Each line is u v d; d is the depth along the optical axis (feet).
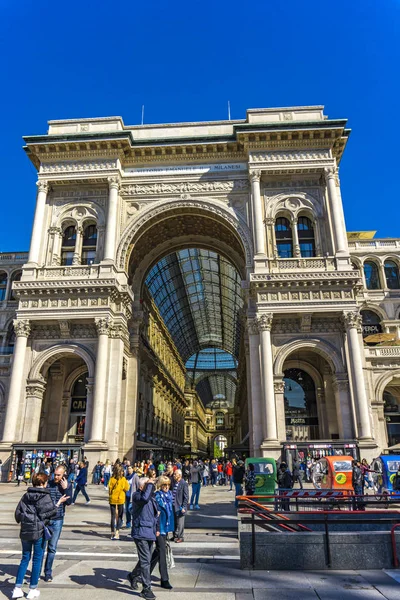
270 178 125.80
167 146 127.34
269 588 25.93
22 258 171.22
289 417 124.36
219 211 124.67
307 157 124.26
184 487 41.78
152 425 172.65
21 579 24.02
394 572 29.43
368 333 151.33
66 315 111.34
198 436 383.24
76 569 30.53
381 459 68.18
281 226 125.70
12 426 104.42
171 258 187.52
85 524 50.55
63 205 126.82
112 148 126.52
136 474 49.60
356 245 160.66
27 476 98.84
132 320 132.67
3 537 43.11
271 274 111.86
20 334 110.93
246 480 63.62
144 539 24.97
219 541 41.29
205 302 265.34
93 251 124.67
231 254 144.87
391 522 31.73
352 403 103.40
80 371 128.26
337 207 119.85
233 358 365.20
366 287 156.46
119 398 111.04
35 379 109.60
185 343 314.55
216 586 26.43
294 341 110.42
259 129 123.75
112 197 123.54
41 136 125.90
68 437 123.13
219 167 129.08
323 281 110.11
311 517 38.78
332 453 98.07
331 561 30.37
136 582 25.88
